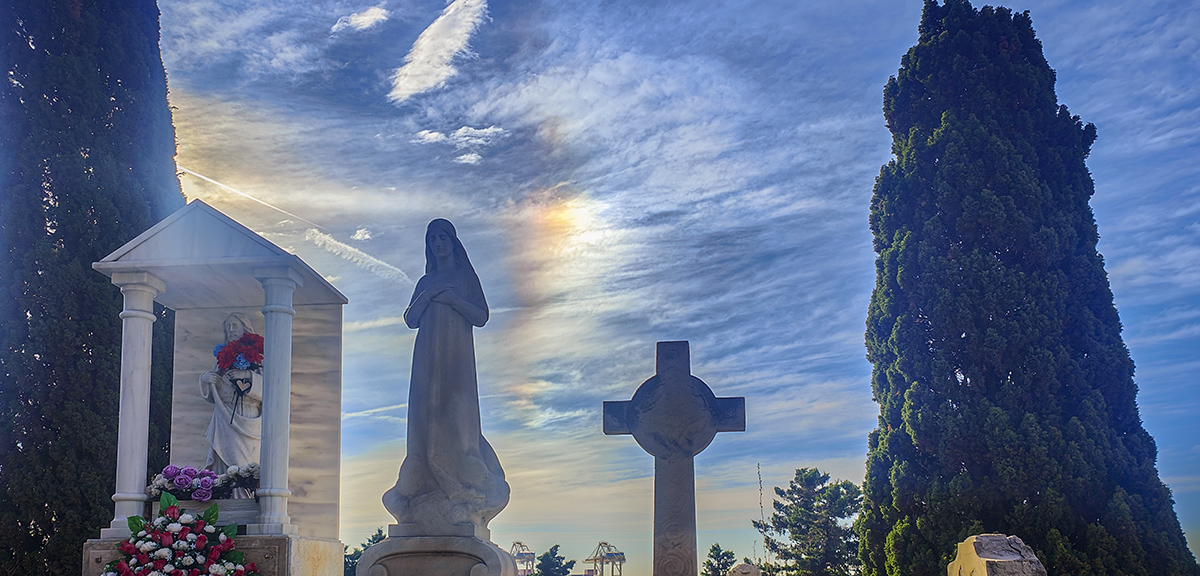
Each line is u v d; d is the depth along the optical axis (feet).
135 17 68.13
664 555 44.62
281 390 40.42
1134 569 60.54
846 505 89.71
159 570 36.32
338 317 47.29
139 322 41.22
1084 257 68.80
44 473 58.29
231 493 41.06
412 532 39.63
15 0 63.62
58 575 57.26
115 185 64.23
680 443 45.44
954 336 67.77
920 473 66.90
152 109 68.03
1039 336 66.39
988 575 46.14
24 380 59.16
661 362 46.24
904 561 65.26
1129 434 65.72
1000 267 67.56
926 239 70.08
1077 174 71.36
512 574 39.86
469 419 41.09
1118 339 67.41
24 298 59.88
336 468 46.19
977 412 65.31
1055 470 62.75
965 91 72.38
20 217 60.64
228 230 41.09
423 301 42.01
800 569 90.12
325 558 41.60
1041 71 72.74
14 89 62.95
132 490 39.86
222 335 46.47
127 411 40.40
